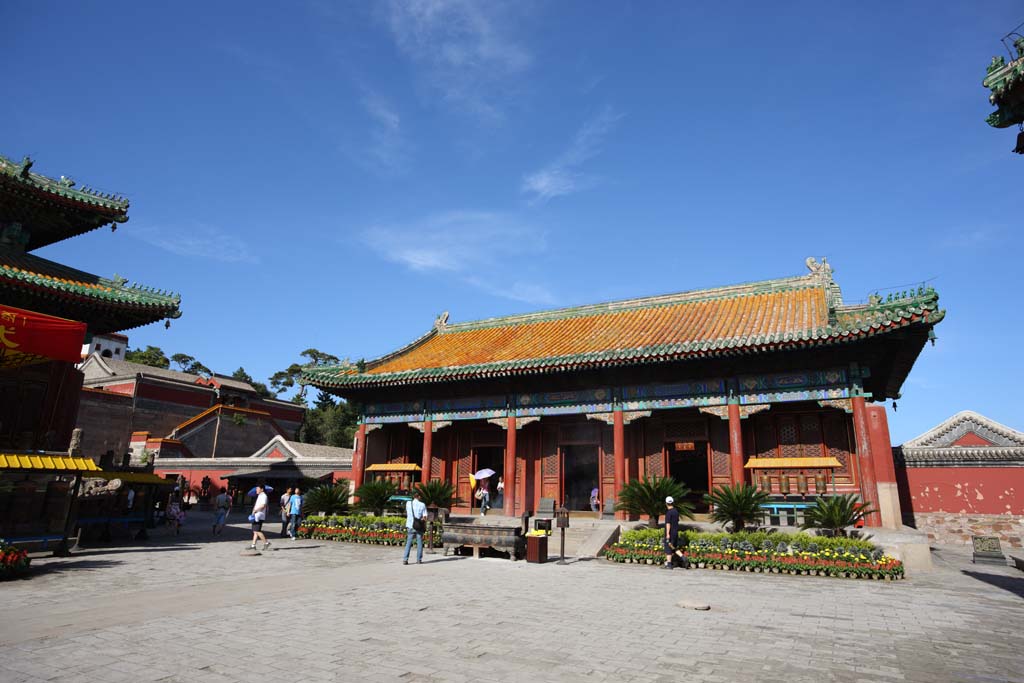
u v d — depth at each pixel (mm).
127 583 15938
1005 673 8500
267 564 20062
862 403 24828
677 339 28859
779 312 29656
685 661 8969
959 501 34688
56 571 17922
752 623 11688
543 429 34344
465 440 36344
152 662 8641
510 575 17953
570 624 11383
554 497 33156
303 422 86000
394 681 7926
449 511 30047
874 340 24219
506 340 36938
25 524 22453
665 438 31125
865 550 19031
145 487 32188
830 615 12586
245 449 70375
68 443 27906
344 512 31188
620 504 27359
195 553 23125
